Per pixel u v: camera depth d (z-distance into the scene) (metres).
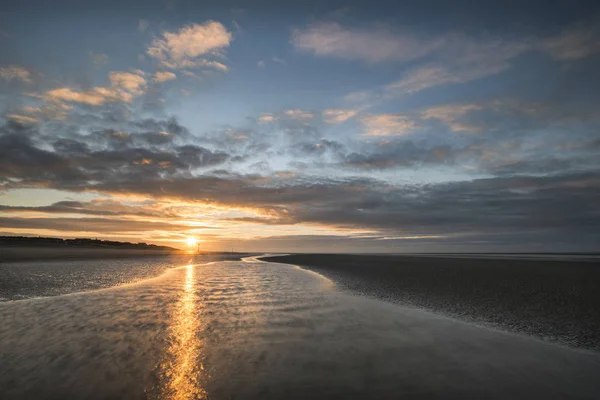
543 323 11.75
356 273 29.25
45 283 21.25
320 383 7.16
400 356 8.74
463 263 39.41
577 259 50.28
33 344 9.46
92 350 9.02
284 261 55.09
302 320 12.39
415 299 16.31
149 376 7.43
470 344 9.66
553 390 6.85
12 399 6.33
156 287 20.92
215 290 19.78
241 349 9.20
